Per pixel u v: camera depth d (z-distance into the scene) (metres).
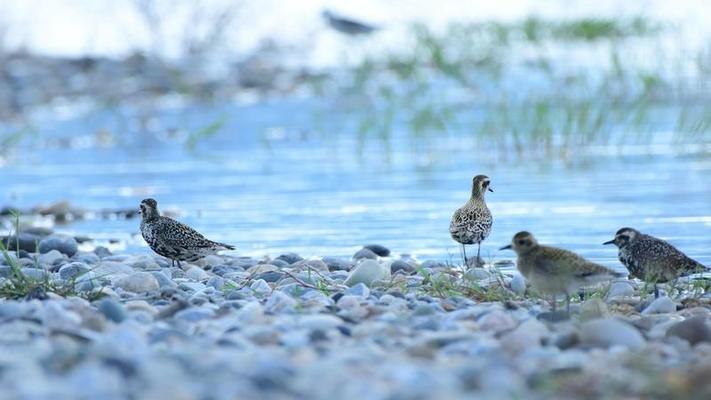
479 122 27.72
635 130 26.11
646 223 16.59
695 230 15.98
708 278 12.23
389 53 36.56
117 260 13.99
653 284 11.84
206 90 34.53
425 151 24.73
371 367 7.77
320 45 39.50
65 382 7.17
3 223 18.17
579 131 24.97
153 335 8.92
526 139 24.73
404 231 16.58
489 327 9.45
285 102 32.75
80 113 32.41
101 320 9.28
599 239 15.45
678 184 19.97
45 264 13.74
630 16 39.25
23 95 34.12
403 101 30.56
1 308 9.65
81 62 37.34
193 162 24.59
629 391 7.50
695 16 38.47
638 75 29.22
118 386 7.07
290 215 18.14
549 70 31.89
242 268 13.38
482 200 13.83
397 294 11.14
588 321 9.48
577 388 7.50
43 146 27.80
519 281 11.59
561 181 20.69
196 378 7.33
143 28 38.34
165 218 13.41
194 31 38.69
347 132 27.80
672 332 9.42
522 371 7.79
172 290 11.29
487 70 34.19
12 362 7.66
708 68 30.95
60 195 21.00
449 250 15.11
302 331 9.11
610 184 20.19
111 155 26.12
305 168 23.19
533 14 39.56
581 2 41.28
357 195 19.91
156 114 31.69
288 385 7.14
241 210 18.75
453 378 7.45
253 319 9.63
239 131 28.78
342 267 13.52
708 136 25.09
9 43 38.16
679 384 7.56
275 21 40.47
